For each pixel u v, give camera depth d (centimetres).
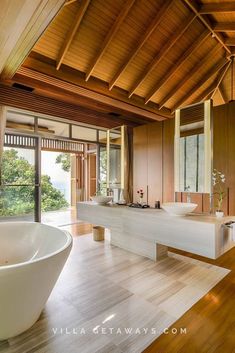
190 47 436
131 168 573
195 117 347
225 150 397
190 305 187
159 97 552
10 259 235
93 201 382
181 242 230
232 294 205
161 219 252
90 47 377
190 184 347
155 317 171
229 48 454
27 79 373
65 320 168
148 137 540
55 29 331
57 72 376
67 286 220
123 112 551
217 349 140
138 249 308
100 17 341
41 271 138
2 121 364
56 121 462
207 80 525
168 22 381
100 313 177
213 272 252
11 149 398
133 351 139
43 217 605
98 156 539
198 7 361
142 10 352
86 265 271
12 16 213
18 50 272
